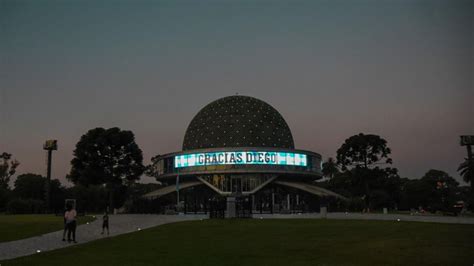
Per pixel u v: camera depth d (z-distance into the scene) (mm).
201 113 114125
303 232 34531
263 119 109250
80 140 91000
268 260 20344
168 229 39875
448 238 28469
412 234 31359
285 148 104125
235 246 25766
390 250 23000
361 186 104000
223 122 107812
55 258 22062
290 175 99875
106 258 21750
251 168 95188
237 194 89438
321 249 23891
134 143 93062
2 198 93312
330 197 93875
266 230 36906
